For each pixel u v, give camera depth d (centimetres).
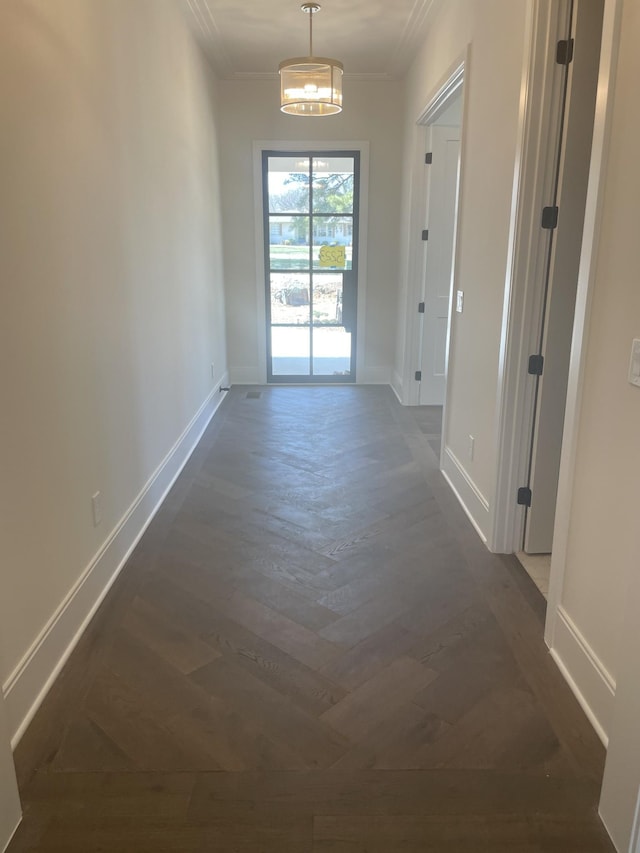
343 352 650
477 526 318
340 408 556
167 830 154
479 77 318
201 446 452
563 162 245
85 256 235
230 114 583
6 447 175
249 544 302
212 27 443
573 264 256
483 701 197
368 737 182
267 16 424
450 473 379
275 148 591
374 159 596
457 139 520
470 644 225
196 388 464
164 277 362
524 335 266
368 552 294
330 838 152
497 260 289
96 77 247
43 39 198
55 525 209
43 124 198
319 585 265
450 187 527
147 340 324
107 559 261
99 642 225
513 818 157
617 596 175
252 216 607
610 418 178
